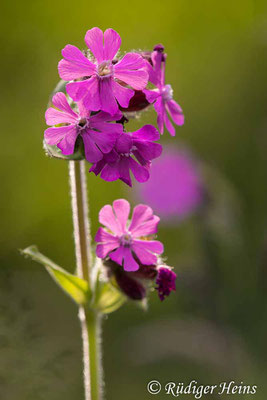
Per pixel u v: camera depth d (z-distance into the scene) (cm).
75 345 65
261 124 76
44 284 71
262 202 71
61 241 83
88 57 45
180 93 87
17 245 82
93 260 49
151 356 63
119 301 48
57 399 56
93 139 44
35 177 86
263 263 63
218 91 84
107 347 68
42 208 85
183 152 73
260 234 69
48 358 56
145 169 44
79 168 47
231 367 62
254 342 63
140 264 47
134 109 46
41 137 87
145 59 45
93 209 83
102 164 44
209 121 82
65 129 44
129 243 46
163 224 72
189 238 71
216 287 64
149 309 69
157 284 47
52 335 64
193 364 63
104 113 44
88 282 47
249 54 85
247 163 74
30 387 55
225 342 63
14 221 84
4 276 62
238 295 64
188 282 65
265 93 80
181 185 69
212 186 70
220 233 66
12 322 55
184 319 64
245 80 83
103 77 44
